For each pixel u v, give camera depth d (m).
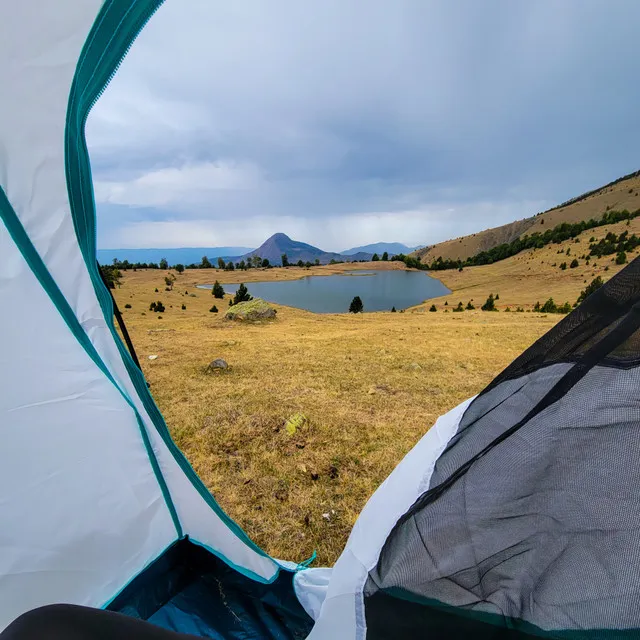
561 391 0.95
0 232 1.24
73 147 1.14
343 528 3.34
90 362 1.59
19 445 1.52
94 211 1.29
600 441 0.84
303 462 4.50
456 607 0.92
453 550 0.98
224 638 2.04
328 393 7.24
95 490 1.81
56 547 1.72
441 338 13.96
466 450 1.16
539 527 0.87
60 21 0.96
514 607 0.84
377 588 1.08
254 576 2.29
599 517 0.79
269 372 8.91
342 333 16.28
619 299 0.91
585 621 0.73
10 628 0.92
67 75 1.02
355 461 4.53
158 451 2.02
